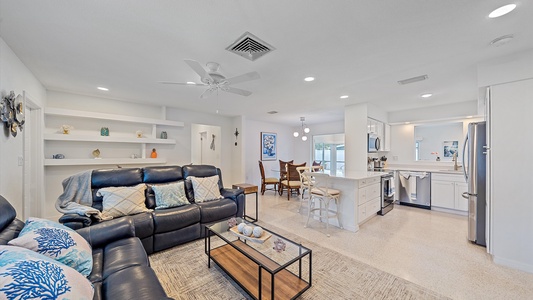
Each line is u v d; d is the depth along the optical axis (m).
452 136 4.62
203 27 1.77
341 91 3.59
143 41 2.00
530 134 2.11
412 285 1.92
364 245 2.73
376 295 1.79
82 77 2.93
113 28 1.79
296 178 5.48
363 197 3.46
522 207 2.15
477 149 2.72
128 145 4.36
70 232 1.49
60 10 1.55
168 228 2.58
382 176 4.02
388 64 2.50
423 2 1.47
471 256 2.43
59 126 3.65
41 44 2.05
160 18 1.65
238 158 6.03
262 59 2.36
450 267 2.21
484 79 2.38
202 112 5.54
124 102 4.29
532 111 2.10
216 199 3.34
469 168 2.80
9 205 1.49
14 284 0.78
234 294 1.83
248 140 6.94
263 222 3.63
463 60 2.38
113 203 2.50
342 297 1.76
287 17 1.64
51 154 3.57
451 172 4.16
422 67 2.59
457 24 1.72
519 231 2.16
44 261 0.95
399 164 5.29
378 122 4.91
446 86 3.31
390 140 5.43
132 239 1.89
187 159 5.24
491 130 2.32
